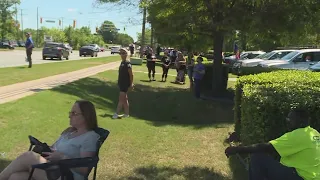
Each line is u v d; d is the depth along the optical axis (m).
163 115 11.90
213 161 6.54
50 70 20.41
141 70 27.00
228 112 12.49
